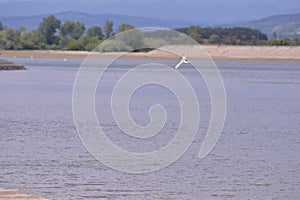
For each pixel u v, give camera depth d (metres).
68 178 86.94
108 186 83.12
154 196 78.88
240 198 78.94
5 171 90.81
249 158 105.31
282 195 80.69
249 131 141.12
